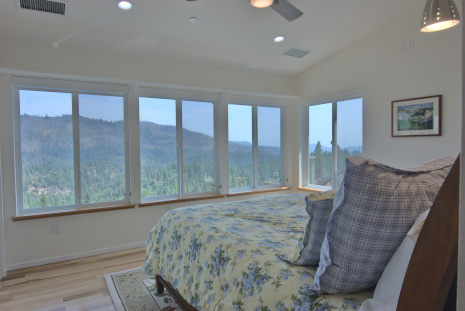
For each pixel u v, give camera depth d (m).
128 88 3.59
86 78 3.30
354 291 1.03
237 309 1.27
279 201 2.67
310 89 4.54
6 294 2.46
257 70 4.41
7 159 2.95
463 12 0.44
